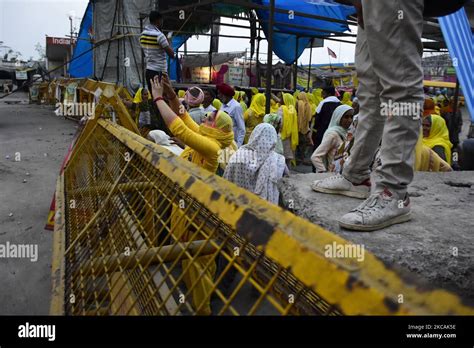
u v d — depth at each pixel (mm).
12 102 26484
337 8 11688
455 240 1863
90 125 4504
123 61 12734
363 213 1988
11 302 3359
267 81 6152
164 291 1449
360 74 2232
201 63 17750
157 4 11859
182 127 3186
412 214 2256
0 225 5039
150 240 1672
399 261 1649
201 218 1273
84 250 2191
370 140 2316
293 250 744
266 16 11258
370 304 601
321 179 2926
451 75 23625
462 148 4098
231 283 2176
